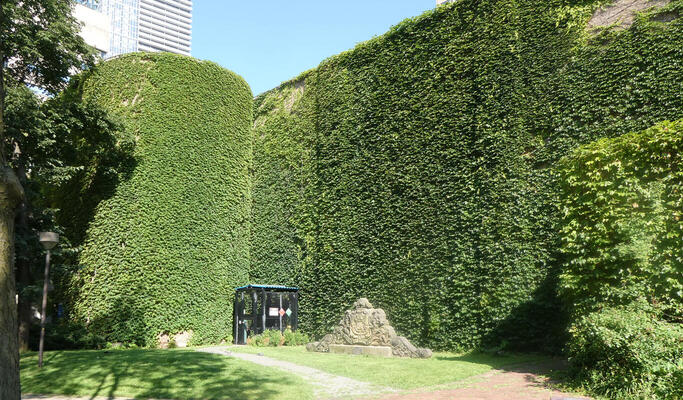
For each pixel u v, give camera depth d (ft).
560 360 38.88
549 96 46.52
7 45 46.01
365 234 57.82
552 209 44.39
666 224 26.27
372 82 61.57
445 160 52.49
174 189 57.62
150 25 480.64
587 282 28.43
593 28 45.34
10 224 13.23
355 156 61.16
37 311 55.72
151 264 54.24
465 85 52.60
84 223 55.62
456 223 50.26
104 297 52.31
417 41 58.08
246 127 68.95
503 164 48.08
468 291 48.14
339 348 47.01
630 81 41.96
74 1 53.88
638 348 22.45
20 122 45.03
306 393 25.82
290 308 63.67
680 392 21.04
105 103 58.95
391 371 33.01
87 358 37.65
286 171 69.26
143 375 30.94
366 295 56.03
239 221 65.87
